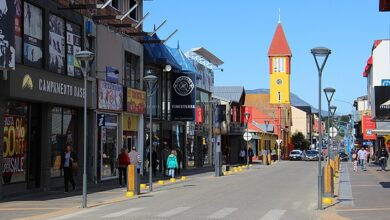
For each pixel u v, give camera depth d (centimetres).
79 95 2553
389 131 4666
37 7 2266
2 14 1742
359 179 3058
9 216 1495
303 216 1452
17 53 2081
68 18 2542
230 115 6794
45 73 2203
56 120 2511
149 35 3438
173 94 4153
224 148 6431
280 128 9788
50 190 2333
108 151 3041
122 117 3198
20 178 2181
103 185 2677
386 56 4700
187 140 4775
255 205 1738
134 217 1439
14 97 1989
